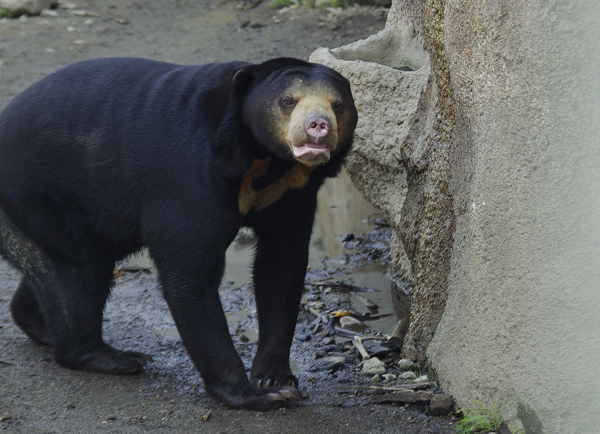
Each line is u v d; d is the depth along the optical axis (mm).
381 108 9883
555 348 6168
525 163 6262
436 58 8367
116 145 7492
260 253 8070
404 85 9789
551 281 6145
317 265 11742
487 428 6695
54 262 7988
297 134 6199
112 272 8328
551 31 5973
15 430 6863
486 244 6699
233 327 9586
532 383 6348
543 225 6164
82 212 7867
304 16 24047
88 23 23906
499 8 6379
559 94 5980
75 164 7707
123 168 7441
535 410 6336
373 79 9859
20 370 8180
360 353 8727
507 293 6523
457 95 7422
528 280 6324
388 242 12461
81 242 7918
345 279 11148
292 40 22391
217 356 7301
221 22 24188
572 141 5949
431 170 8656
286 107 6504
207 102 7133
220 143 6941
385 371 8289
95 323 8172
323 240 12688
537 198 6195
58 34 22969
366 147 9984
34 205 7793
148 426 6992
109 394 7680
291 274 7961
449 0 7277
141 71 7762
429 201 8555
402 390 7641
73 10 25109
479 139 6898
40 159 7746
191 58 21391
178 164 7141
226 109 6949
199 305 7230
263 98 6652
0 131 7973
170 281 7238
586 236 5922
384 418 7152
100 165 7582
